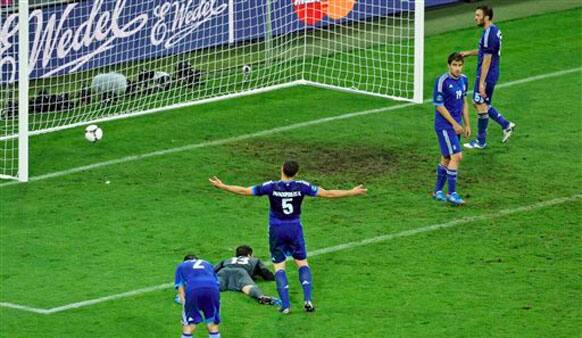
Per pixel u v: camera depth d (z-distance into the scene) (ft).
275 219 183.32
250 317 182.39
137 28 264.93
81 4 258.78
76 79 259.80
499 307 184.34
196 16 271.08
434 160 236.63
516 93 266.57
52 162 238.27
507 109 258.78
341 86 272.31
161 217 215.31
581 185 224.94
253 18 277.64
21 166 230.48
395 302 186.29
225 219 214.48
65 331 179.11
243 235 208.85
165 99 263.70
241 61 276.41
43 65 256.93
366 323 180.24
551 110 257.75
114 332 178.50
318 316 182.60
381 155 239.09
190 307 170.60
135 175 232.12
